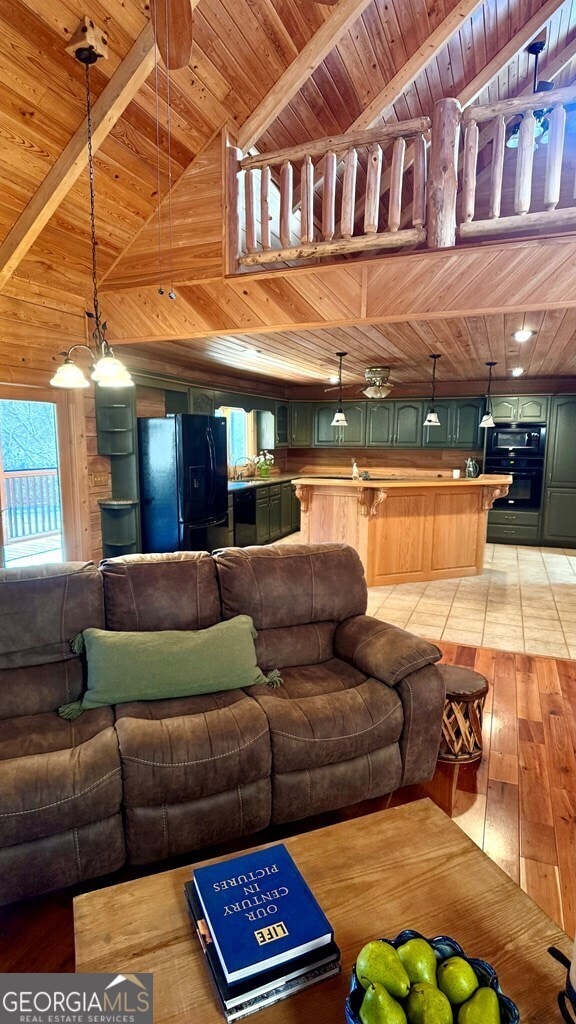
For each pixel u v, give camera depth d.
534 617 4.43
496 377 7.11
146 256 3.92
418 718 2.12
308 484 5.21
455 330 3.93
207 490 5.18
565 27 3.99
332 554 2.66
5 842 1.53
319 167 4.45
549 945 1.04
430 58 3.69
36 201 3.07
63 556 4.25
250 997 0.92
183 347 4.61
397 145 3.19
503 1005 0.82
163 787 1.70
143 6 2.57
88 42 2.48
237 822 1.83
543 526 7.26
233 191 3.62
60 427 4.13
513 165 4.64
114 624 2.21
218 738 1.79
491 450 7.38
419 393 7.86
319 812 1.99
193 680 2.09
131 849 1.72
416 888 1.17
